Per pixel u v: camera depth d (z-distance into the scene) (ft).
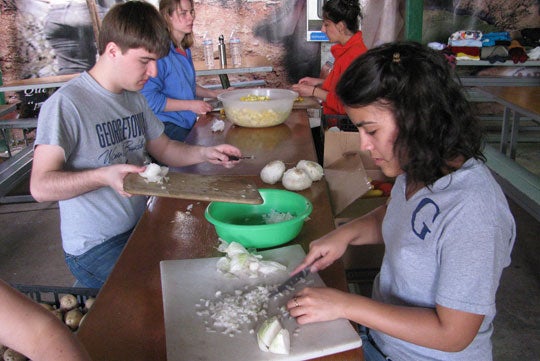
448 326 2.84
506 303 8.00
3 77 16.38
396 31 15.85
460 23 16.80
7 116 16.37
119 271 3.90
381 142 2.98
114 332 3.16
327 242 3.91
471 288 2.76
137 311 3.38
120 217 5.65
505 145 13.43
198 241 4.39
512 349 6.95
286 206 4.82
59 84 13.66
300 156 6.84
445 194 2.97
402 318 2.95
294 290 3.49
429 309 3.01
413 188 3.38
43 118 4.92
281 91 9.35
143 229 4.64
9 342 2.17
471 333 2.83
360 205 6.42
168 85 9.60
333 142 6.77
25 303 2.21
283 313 3.23
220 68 13.80
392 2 15.61
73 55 16.51
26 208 12.50
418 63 2.76
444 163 2.99
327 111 10.00
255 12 16.51
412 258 3.20
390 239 3.55
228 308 3.26
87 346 3.03
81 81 5.34
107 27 5.08
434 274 3.12
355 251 6.92
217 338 3.00
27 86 13.44
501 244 2.81
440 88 2.77
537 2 16.29
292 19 16.60
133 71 5.33
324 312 3.05
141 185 4.25
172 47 9.46
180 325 3.13
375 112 2.89
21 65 16.35
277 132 8.18
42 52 16.33
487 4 16.49
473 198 2.84
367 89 2.81
